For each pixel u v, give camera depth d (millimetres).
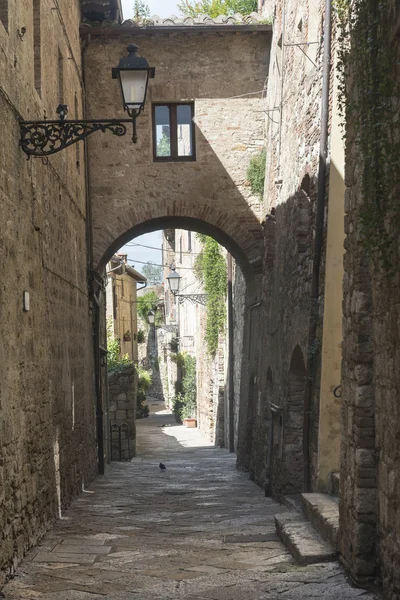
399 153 5160
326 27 9914
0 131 7141
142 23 16094
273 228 15195
